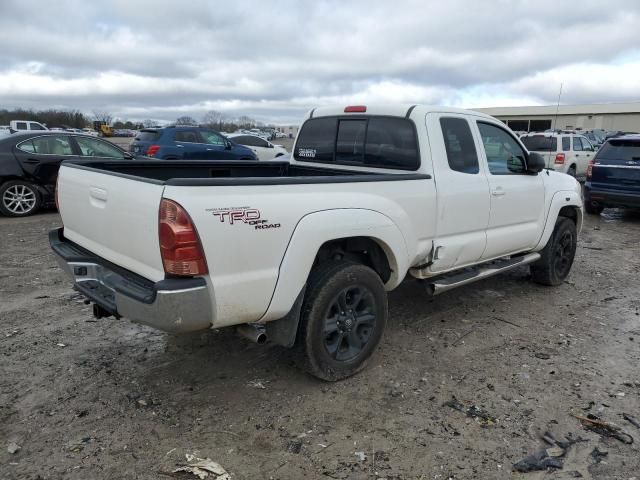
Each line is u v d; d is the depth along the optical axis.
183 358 4.00
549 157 14.24
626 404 3.46
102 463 2.77
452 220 4.28
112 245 3.27
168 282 2.74
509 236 4.99
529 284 6.14
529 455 2.92
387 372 3.85
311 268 3.45
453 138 4.38
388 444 3.00
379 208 3.62
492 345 4.36
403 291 5.73
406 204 3.85
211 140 14.55
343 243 3.73
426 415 3.29
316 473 2.74
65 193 3.86
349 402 3.43
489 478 2.73
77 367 3.81
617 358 4.15
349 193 3.49
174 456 2.85
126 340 4.29
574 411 3.36
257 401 3.42
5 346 4.11
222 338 4.36
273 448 2.94
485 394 3.56
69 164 3.93
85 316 4.77
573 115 63.19
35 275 5.95
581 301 5.55
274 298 3.10
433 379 3.76
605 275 6.59
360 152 4.66
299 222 3.15
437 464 2.83
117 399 3.40
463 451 2.94
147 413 3.25
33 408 3.26
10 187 9.62
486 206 4.61
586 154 16.66
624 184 10.45
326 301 3.40
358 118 4.65
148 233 2.84
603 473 2.78
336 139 4.89
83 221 3.61
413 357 4.10
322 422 3.20
